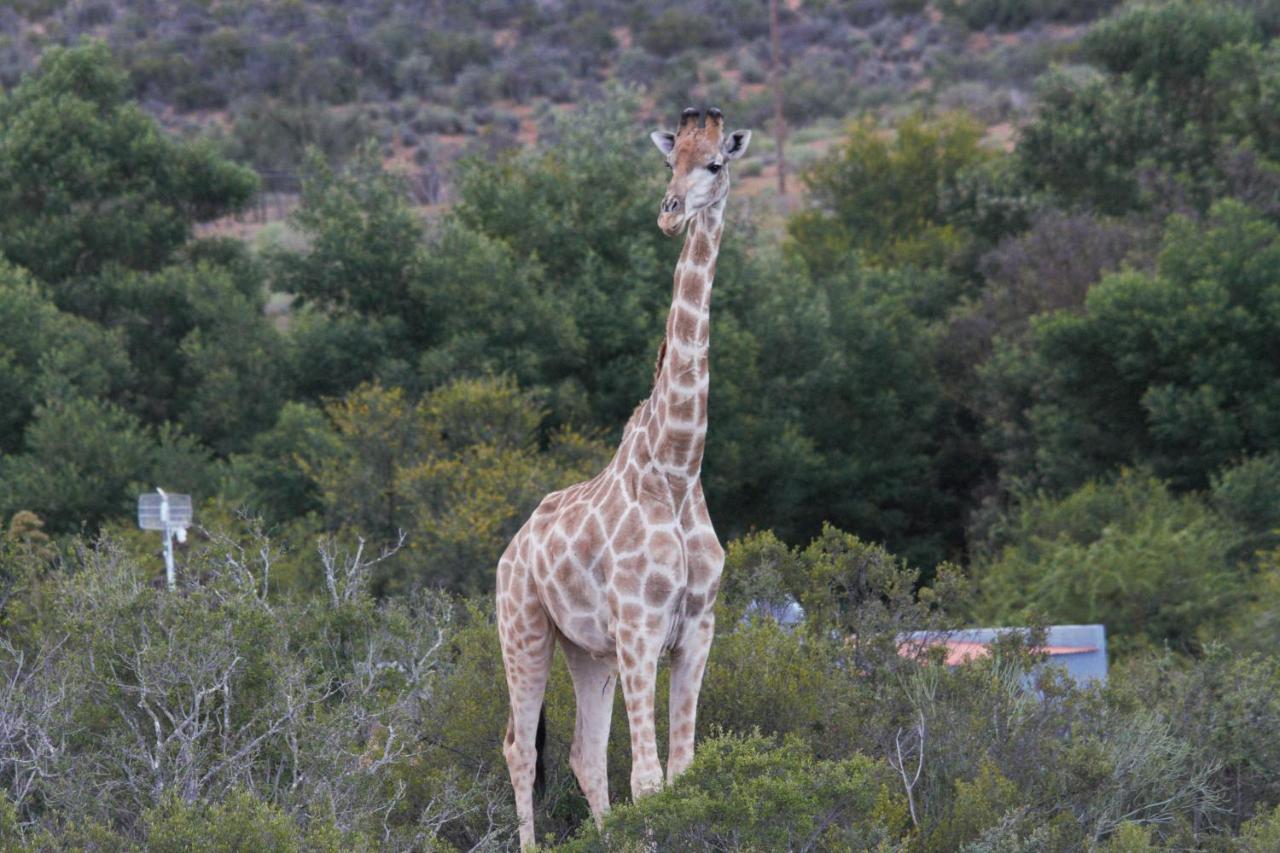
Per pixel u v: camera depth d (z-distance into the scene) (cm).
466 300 5847
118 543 2898
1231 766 2136
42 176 6531
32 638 2266
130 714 1809
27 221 6506
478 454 4509
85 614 1917
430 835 1642
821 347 6338
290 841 1445
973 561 5578
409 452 4638
